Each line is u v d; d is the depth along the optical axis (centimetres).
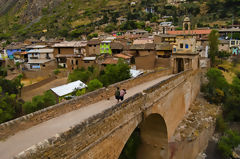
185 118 2936
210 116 3188
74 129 823
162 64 4841
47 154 710
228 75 4522
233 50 5550
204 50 5375
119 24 11775
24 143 899
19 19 17862
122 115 1165
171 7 13250
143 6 14438
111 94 1647
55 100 3183
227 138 3030
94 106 1388
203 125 2869
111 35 9481
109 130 1045
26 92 4406
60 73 5672
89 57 6175
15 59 7162
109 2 16588
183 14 11962
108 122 1033
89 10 15775
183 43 3200
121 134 1166
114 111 1081
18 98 3872
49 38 11812
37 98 3027
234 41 5631
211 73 4022
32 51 6738
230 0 10469
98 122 956
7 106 2755
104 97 1567
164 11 12731
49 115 1160
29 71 6044
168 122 2192
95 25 12538
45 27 14300
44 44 8038
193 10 11612
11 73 6228
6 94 3309
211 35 5153
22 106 2998
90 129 906
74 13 15825
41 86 4847
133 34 8594
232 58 5259
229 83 4094
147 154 2384
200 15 11038
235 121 3647
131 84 1988
